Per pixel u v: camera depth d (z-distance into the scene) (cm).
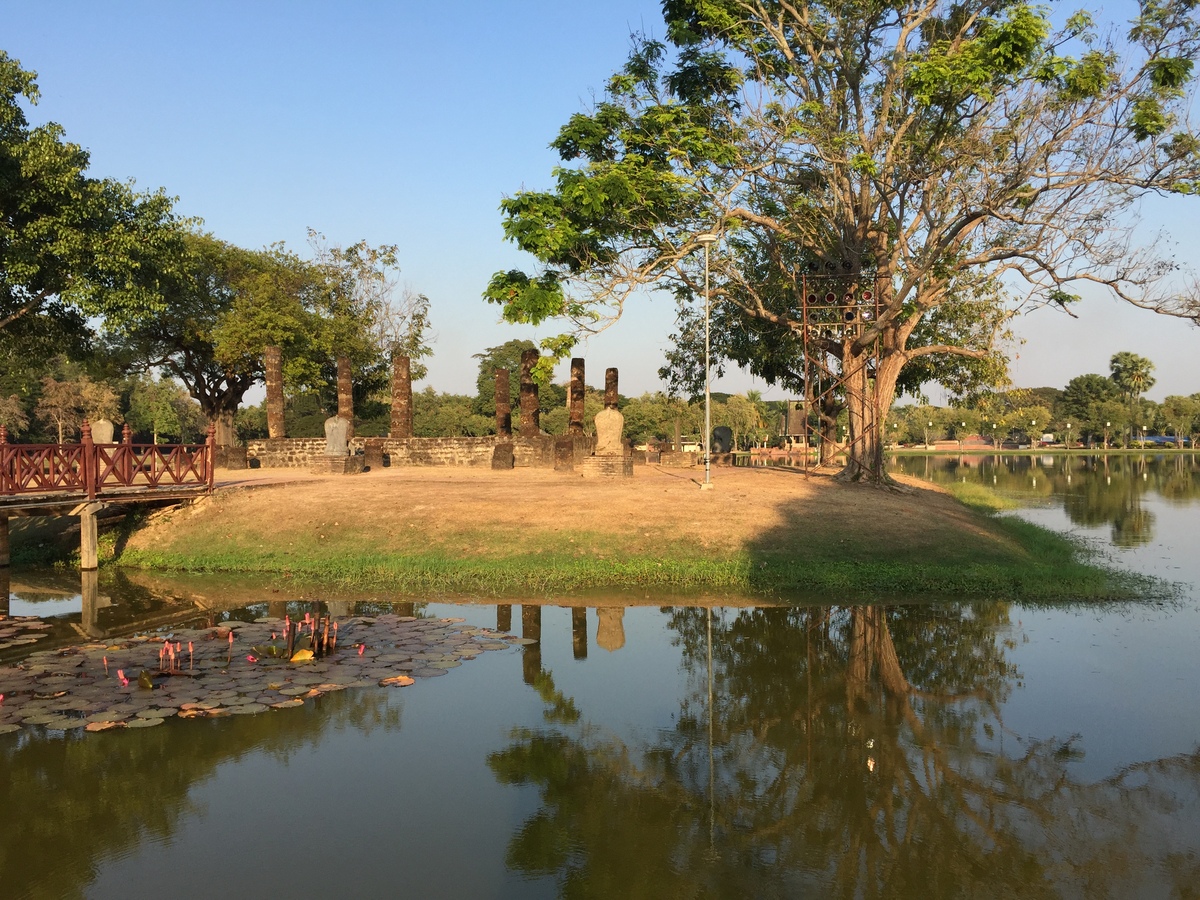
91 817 598
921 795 638
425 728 766
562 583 1388
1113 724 777
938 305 2434
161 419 6250
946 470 5347
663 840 570
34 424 5841
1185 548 1864
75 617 1222
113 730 749
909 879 521
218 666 933
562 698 849
